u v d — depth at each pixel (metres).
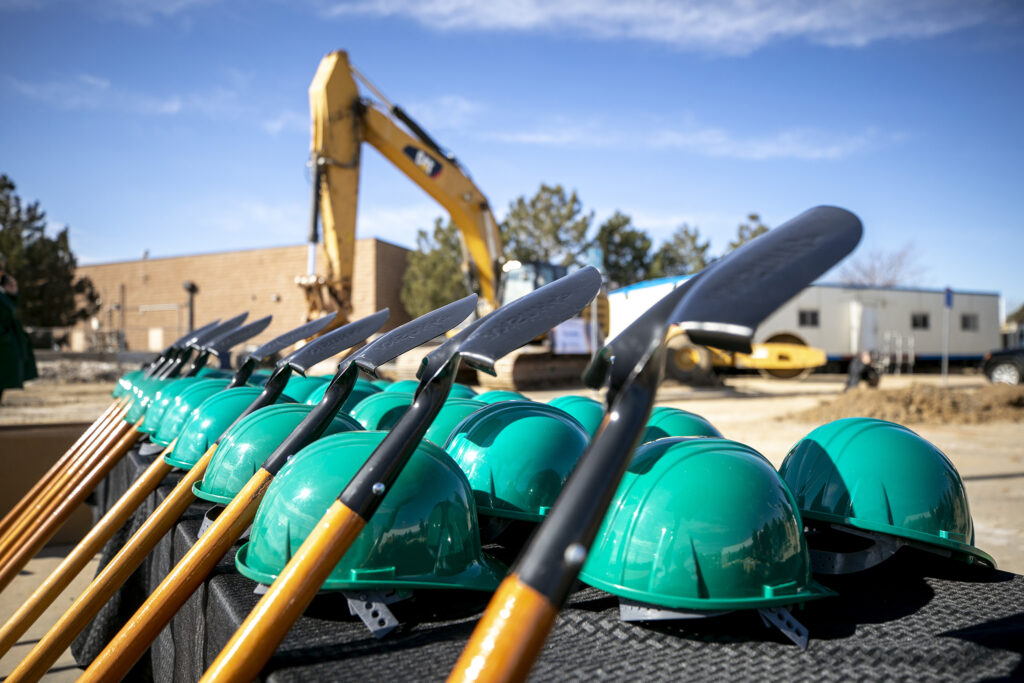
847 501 1.59
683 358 19.02
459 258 30.06
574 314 1.29
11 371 5.98
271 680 1.09
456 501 1.49
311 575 1.12
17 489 4.62
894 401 11.83
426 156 13.20
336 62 11.88
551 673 1.12
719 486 1.34
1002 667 1.14
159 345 34.16
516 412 1.99
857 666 1.15
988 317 30.45
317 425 1.64
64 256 31.16
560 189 32.91
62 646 1.65
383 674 1.10
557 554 0.74
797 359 23.02
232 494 1.88
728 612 1.37
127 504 2.25
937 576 1.62
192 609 1.61
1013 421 11.34
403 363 15.70
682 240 37.56
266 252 32.06
